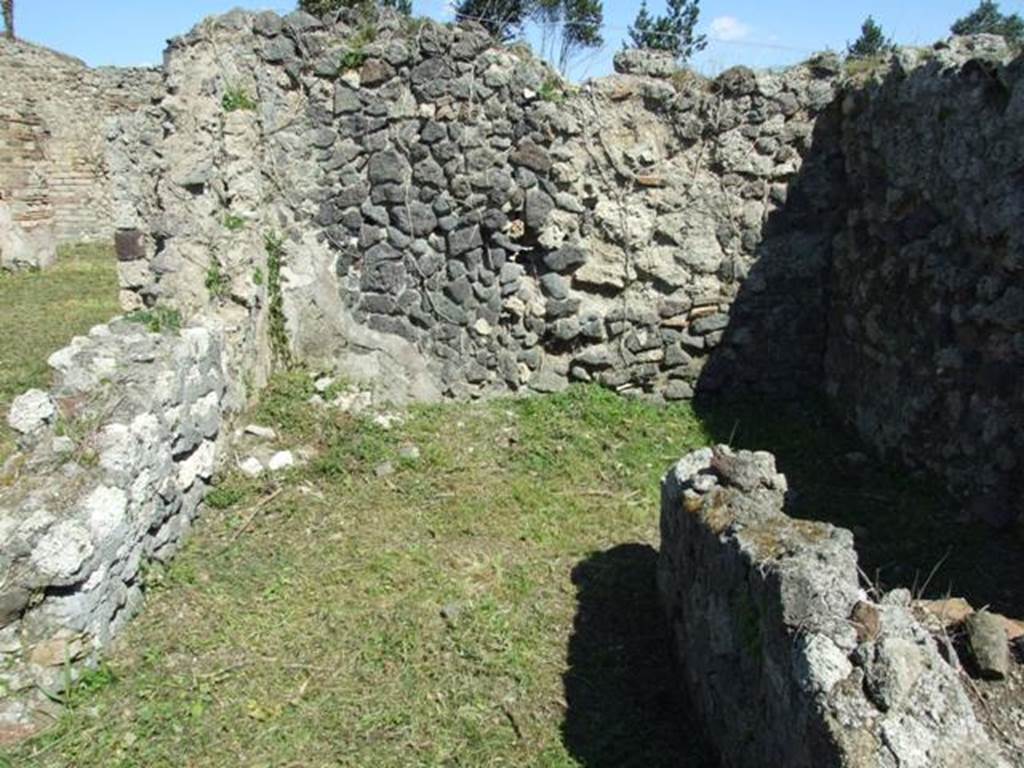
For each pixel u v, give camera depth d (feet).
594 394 21.22
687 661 11.41
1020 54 14.53
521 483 17.37
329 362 20.62
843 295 20.49
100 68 50.70
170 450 14.32
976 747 6.98
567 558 14.80
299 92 19.62
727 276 21.21
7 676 10.76
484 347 21.04
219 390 16.75
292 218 20.02
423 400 20.90
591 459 18.61
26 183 44.96
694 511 11.34
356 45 19.48
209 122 17.87
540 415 20.33
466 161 20.02
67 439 12.38
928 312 16.83
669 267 21.06
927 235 17.04
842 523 15.75
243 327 18.13
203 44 17.99
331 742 10.52
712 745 10.34
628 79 20.20
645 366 21.54
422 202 20.30
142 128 21.17
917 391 17.17
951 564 14.28
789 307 21.47
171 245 18.25
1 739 10.41
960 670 9.34
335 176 20.12
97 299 32.63
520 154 20.02
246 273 18.28
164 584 13.55
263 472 17.03
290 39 19.25
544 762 10.23
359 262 20.62
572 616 13.14
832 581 8.32
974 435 15.69
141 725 10.68
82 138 49.96
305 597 13.38
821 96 20.44
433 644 12.30
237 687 11.39
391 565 14.28
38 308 30.73
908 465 17.52
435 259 20.58
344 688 11.42
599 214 20.61
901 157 17.84
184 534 14.90
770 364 21.76
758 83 20.25
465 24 19.70
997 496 15.21
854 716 7.18
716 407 21.49
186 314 17.66
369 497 16.58
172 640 12.26
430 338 20.92
